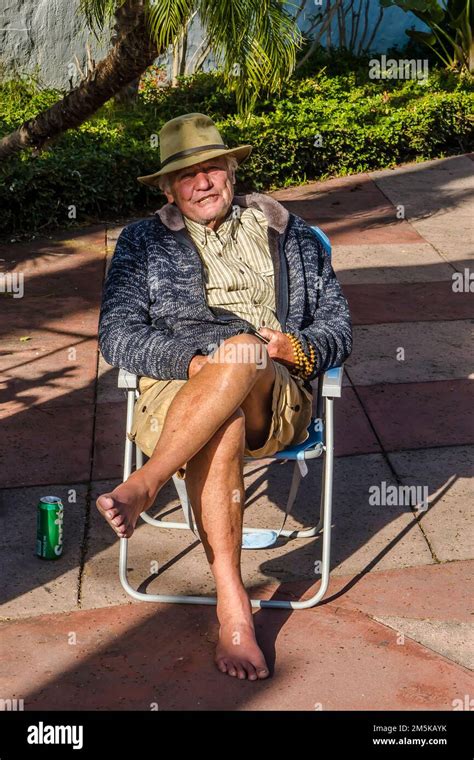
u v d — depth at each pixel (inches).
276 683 119.6
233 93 385.7
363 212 321.4
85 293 253.6
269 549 149.3
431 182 353.1
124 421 188.9
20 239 293.6
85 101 205.3
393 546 149.1
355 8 489.1
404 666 122.6
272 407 131.1
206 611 134.4
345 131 360.2
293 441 137.5
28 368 211.5
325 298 148.6
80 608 135.0
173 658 124.5
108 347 137.9
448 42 476.4
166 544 150.9
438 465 172.1
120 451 177.8
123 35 192.2
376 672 121.5
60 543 145.3
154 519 157.6
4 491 163.6
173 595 137.6
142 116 369.1
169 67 441.1
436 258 279.9
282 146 346.3
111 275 144.7
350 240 295.1
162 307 142.6
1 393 199.6
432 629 129.8
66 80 436.8
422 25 499.8
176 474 134.3
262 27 166.7
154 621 132.1
